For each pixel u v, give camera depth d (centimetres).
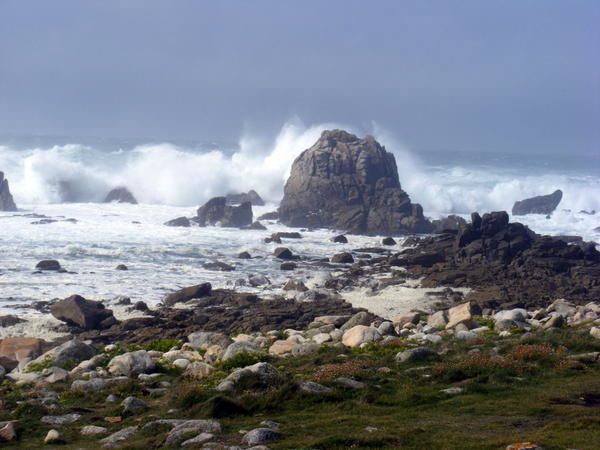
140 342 3991
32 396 2361
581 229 10206
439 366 2319
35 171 11112
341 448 1585
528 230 7838
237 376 2198
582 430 1658
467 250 6981
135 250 7062
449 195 12338
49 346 3666
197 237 8144
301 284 5706
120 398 2277
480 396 2023
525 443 1509
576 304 5153
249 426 1805
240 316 4597
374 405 1983
